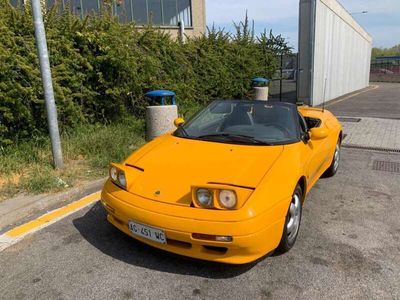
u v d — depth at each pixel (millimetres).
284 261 3164
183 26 18797
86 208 4219
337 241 3541
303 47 14188
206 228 2691
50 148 5918
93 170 5320
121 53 7207
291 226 3322
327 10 15555
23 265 3072
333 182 5379
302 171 3459
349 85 23797
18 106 5531
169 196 2926
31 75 5566
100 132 6754
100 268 3029
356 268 3072
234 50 13453
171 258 3166
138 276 2926
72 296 2682
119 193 3131
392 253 3324
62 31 6793
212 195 2732
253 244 2729
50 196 4371
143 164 3385
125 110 8047
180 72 10070
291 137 3887
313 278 2924
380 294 2734
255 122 4086
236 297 2688
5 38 5484
